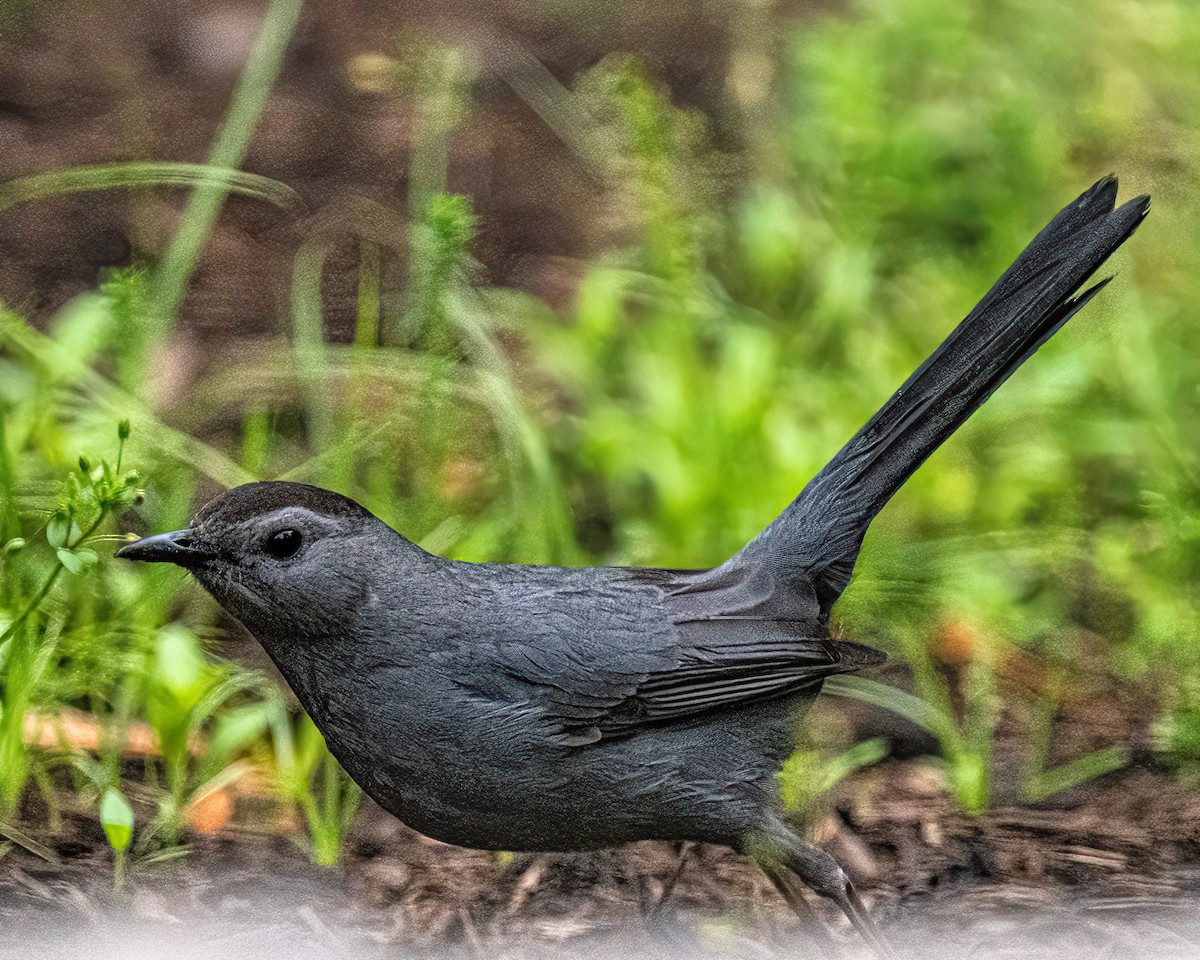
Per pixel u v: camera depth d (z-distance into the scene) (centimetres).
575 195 1409
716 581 847
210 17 1535
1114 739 1045
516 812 807
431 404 1101
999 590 1129
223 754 929
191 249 1166
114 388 1102
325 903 885
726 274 1360
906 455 871
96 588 1014
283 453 1192
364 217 1370
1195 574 1147
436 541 1077
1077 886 916
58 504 879
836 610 1095
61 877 880
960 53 1427
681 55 1514
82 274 1300
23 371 1124
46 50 1480
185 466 1080
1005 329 875
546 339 1259
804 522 866
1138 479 1230
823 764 1001
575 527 1192
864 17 1507
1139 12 1470
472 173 1416
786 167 1398
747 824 832
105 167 1262
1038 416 1229
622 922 890
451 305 1148
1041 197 1377
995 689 1093
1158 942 865
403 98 1475
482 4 1552
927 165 1359
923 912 895
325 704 791
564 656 793
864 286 1301
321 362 1167
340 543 773
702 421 1183
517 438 1116
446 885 909
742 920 896
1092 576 1171
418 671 780
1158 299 1328
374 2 1555
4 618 931
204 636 1061
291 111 1453
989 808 985
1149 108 1435
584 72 1496
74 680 966
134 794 948
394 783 801
